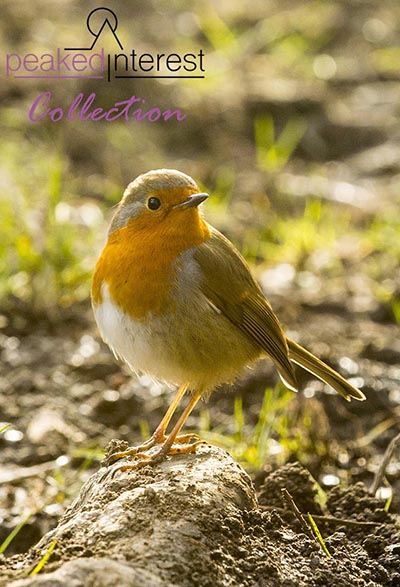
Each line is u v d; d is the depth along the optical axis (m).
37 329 12.34
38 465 9.98
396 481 9.61
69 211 14.17
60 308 12.71
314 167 16.78
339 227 14.98
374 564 7.11
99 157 16.22
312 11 21.47
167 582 5.94
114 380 11.34
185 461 7.55
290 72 19.25
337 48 20.36
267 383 11.05
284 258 14.17
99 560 5.86
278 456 9.72
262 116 17.64
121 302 7.71
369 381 11.20
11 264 12.99
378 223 14.77
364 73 19.38
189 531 6.43
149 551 6.16
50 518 9.02
